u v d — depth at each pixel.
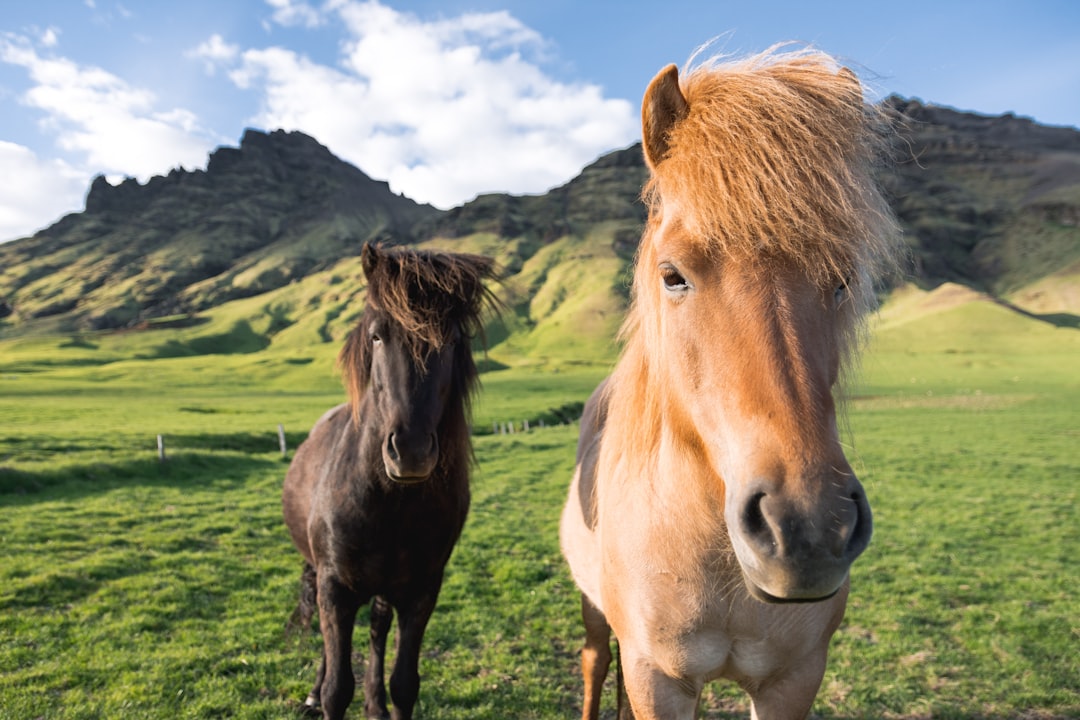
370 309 3.36
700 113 1.53
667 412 1.81
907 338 95.69
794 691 2.05
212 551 8.53
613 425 2.34
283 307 141.00
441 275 3.19
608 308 122.12
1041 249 152.75
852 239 1.40
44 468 13.40
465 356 3.55
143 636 5.49
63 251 188.88
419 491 3.28
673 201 1.54
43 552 7.96
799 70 1.61
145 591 6.65
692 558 1.85
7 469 12.70
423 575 3.48
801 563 1.24
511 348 111.06
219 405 39.94
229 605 6.43
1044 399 43.72
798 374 1.35
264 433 23.31
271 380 70.06
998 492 13.72
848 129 1.48
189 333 119.81
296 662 5.09
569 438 24.67
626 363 2.24
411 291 3.12
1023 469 16.97
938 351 87.62
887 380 61.00
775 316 1.39
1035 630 5.93
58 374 68.50
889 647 5.53
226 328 123.88
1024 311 115.19
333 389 62.44
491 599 6.84
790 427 1.31
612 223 185.75
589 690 3.36
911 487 14.37
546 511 11.93
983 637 5.75
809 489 1.26
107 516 10.38
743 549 1.33
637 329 2.21
